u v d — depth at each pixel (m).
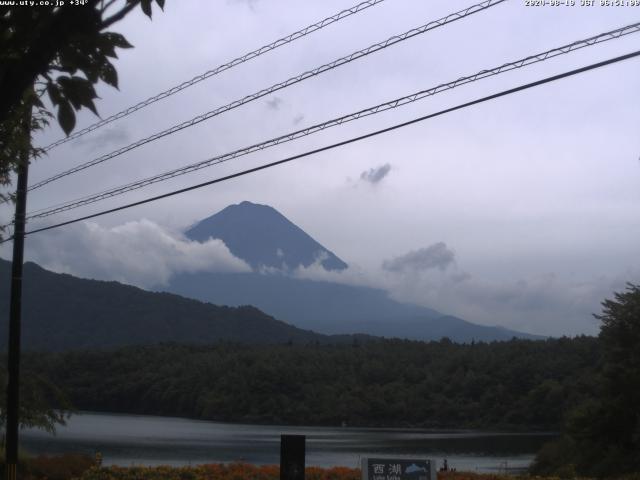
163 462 46.66
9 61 4.32
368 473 13.20
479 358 125.44
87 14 4.23
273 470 20.78
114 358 146.88
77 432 87.06
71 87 4.48
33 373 27.94
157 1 4.49
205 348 160.25
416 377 128.50
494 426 109.56
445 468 31.47
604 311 35.56
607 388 34.22
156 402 133.88
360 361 135.25
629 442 32.38
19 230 18.97
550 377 109.75
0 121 4.17
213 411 123.38
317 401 121.56
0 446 24.28
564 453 37.84
